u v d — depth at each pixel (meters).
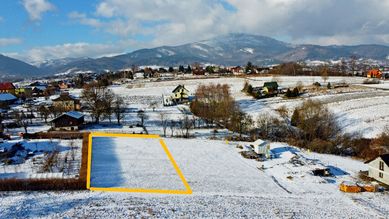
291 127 76.00
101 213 34.09
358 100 95.06
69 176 42.94
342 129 73.94
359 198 41.59
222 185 43.78
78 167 46.72
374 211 37.66
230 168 50.88
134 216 33.78
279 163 54.09
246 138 68.75
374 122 76.56
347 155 63.41
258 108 93.50
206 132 73.31
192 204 37.25
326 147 64.56
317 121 72.62
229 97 94.69
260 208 37.12
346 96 101.19
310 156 59.59
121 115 87.75
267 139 69.81
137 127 75.56
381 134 67.75
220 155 57.06
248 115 80.31
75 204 35.88
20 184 38.91
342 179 48.53
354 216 36.22
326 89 115.44
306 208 37.78
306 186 45.00
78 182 40.12
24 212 33.47
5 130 70.25
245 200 39.16
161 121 81.94
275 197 40.72
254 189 43.06
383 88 114.62
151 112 94.19
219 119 82.50
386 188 45.00
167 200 38.00
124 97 122.00
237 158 56.06
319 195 42.12
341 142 67.94
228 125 78.31
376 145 62.84
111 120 82.88
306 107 77.69
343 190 43.94
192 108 93.88
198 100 95.00
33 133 63.22
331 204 39.38
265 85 115.06
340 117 81.00
